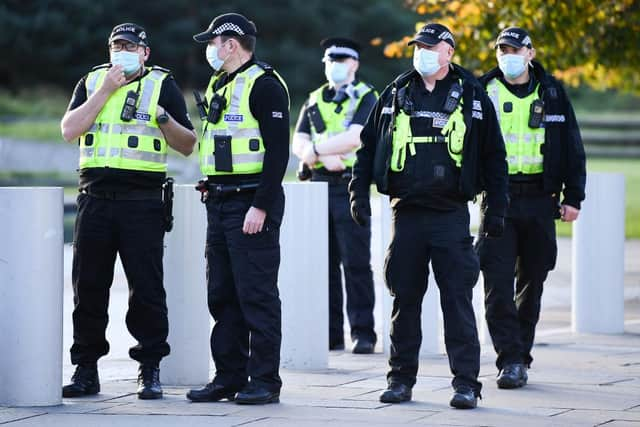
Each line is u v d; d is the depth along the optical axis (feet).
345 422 58.08
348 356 83.66
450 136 61.57
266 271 62.28
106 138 63.93
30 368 62.39
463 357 62.28
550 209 70.23
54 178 286.87
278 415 59.98
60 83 454.40
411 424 57.57
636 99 565.12
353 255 85.46
